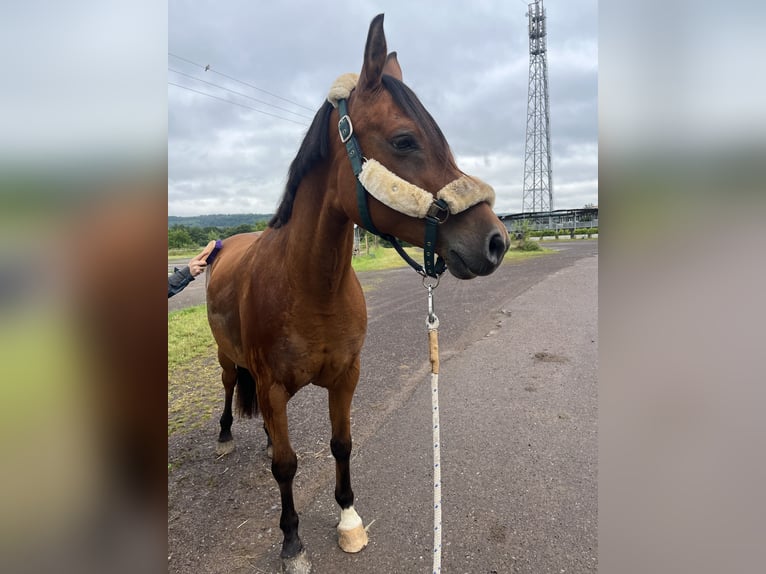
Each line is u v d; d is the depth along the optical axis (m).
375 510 2.43
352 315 2.04
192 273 3.00
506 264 15.30
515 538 2.18
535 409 3.56
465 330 6.20
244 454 3.11
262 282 2.05
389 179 1.53
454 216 1.53
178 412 3.85
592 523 2.26
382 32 1.58
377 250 22.55
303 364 1.99
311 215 1.85
